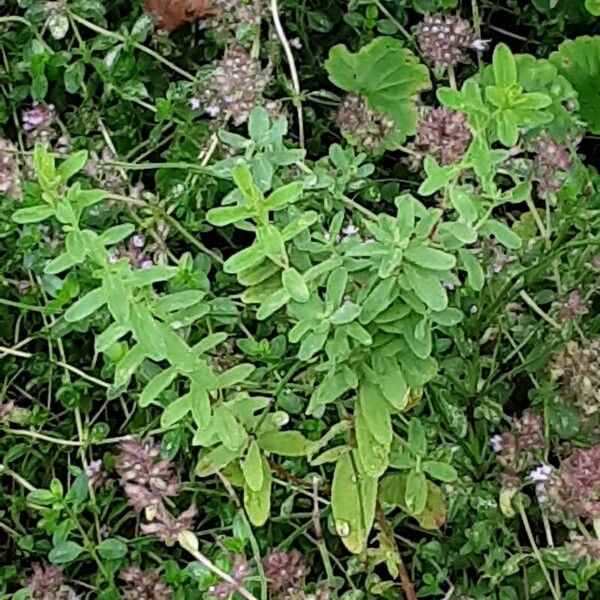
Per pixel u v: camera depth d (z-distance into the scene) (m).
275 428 0.46
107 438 0.51
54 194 0.42
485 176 0.44
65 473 0.52
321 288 0.48
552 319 0.49
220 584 0.46
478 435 0.50
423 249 0.43
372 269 0.44
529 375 0.50
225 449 0.46
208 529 0.51
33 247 0.50
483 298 0.49
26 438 0.50
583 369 0.48
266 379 0.49
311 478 0.49
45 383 0.51
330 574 0.48
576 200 0.50
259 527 0.49
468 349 0.49
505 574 0.48
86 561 0.50
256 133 0.46
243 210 0.42
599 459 0.47
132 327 0.43
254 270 0.45
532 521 0.51
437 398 0.48
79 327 0.49
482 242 0.49
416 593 0.49
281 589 0.48
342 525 0.46
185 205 0.51
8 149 0.49
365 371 0.44
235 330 0.51
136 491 0.47
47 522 0.48
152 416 0.51
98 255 0.43
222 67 0.51
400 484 0.48
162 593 0.48
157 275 0.43
